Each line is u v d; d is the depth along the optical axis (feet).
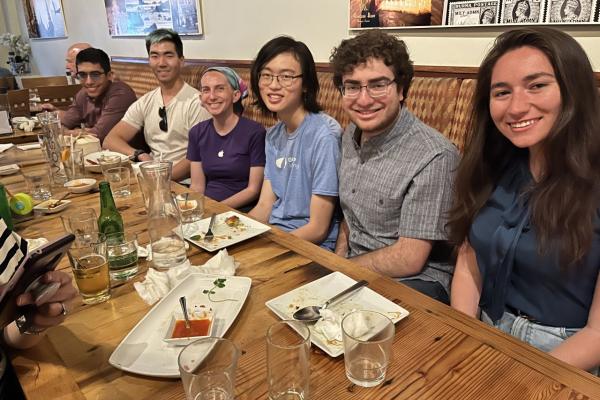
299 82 5.65
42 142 7.00
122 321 3.11
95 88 11.05
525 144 3.52
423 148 4.53
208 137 7.42
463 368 2.52
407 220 4.56
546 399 2.29
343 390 2.40
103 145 9.88
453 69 7.52
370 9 8.50
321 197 5.49
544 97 3.36
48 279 2.79
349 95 4.68
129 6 15.81
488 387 2.38
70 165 6.50
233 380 2.29
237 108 7.38
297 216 6.01
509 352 2.64
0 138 9.18
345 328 2.68
